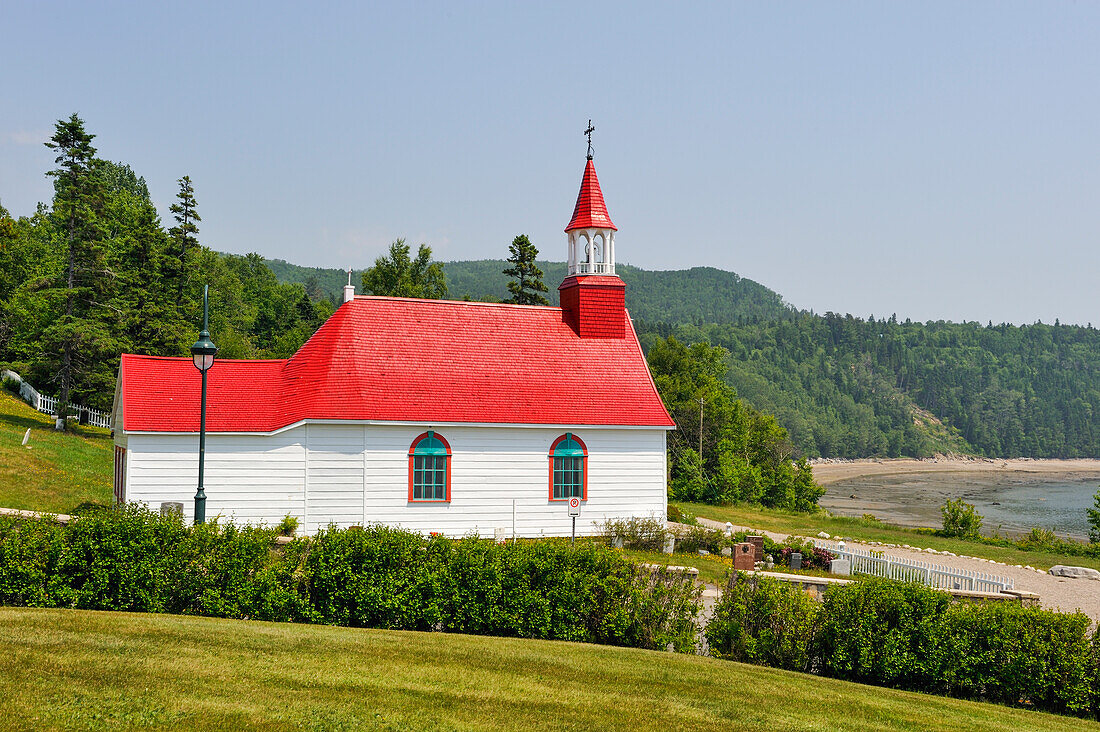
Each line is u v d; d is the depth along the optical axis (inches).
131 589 664.4
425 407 1354.6
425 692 506.6
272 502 1273.4
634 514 1455.5
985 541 2066.9
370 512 1315.2
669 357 3890.3
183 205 2444.6
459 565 700.7
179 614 667.4
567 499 1419.8
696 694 552.7
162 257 2394.2
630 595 703.7
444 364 1424.7
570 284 1579.7
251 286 5590.6
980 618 665.6
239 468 1262.3
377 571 695.7
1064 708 641.6
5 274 2888.8
